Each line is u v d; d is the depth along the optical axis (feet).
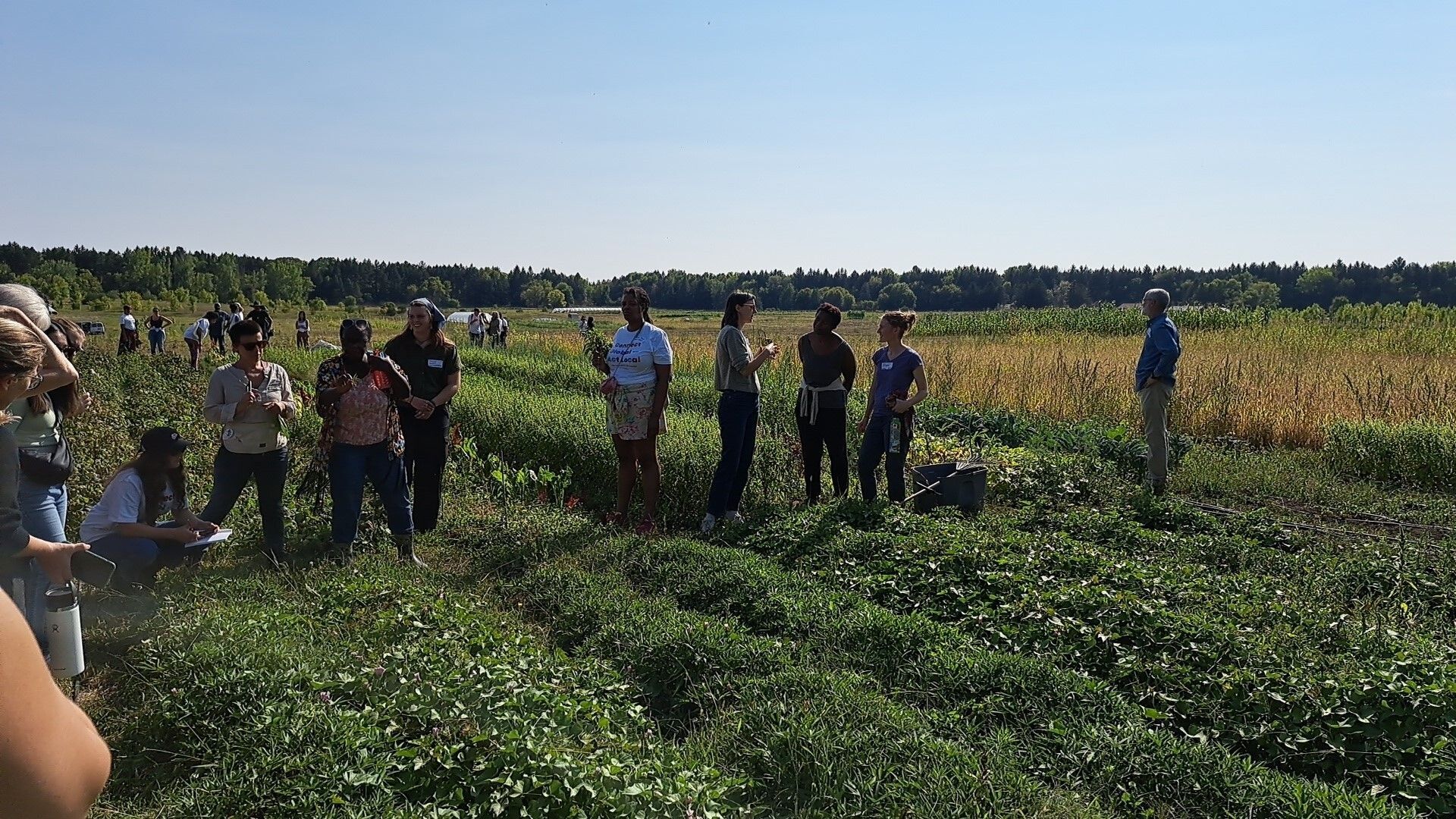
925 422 49.19
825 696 16.75
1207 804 14.23
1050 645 20.03
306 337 128.16
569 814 12.91
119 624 20.06
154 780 14.66
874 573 25.11
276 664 17.21
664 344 29.09
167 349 121.90
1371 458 40.42
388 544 26.76
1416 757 15.47
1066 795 14.40
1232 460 41.19
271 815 13.03
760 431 36.29
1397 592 23.89
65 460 17.30
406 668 17.12
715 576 23.86
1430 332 97.86
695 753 15.61
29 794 3.82
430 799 13.57
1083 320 142.51
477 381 60.18
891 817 13.55
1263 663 18.40
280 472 24.20
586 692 16.88
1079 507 34.17
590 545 27.09
